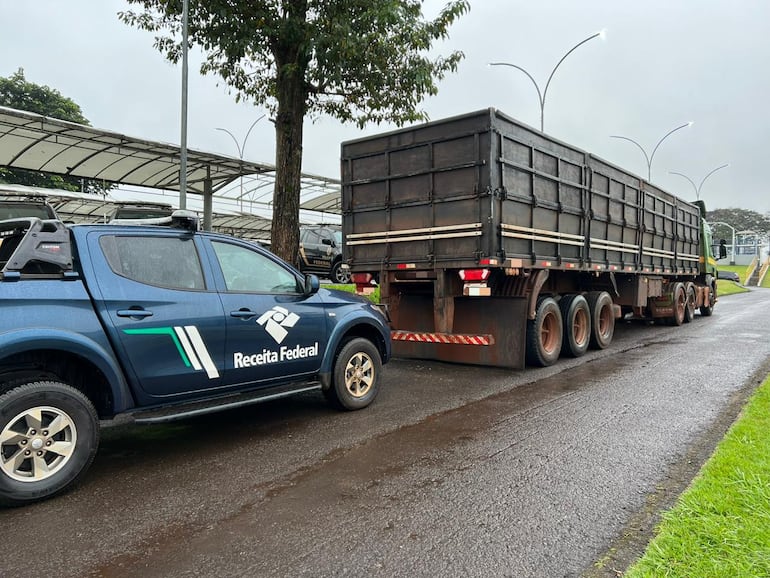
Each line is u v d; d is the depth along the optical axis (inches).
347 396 227.3
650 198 466.9
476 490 146.5
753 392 253.6
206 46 430.3
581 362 343.0
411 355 334.3
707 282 679.7
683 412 221.9
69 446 145.9
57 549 117.8
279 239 404.2
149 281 167.5
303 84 402.9
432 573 107.0
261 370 193.3
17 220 161.6
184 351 170.2
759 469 144.0
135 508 138.2
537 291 309.4
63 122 484.4
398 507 136.8
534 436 192.7
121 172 698.2
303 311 209.6
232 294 187.5
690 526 115.0
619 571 106.0
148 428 209.3
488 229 267.0
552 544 117.5
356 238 327.0
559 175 322.3
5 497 135.0
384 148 309.4
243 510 136.4
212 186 780.6
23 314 139.3
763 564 99.7
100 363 151.0
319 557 113.6
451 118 278.4
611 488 146.8
